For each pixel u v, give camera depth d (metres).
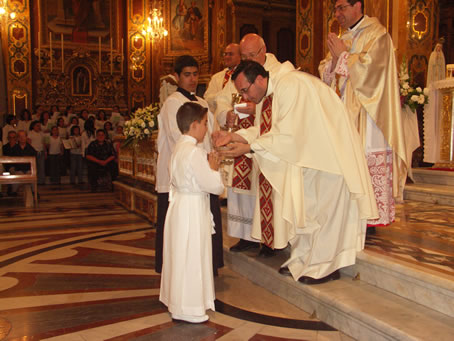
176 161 3.10
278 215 3.25
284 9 15.77
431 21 9.08
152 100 17.20
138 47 17.06
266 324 3.07
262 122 3.52
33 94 15.84
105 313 3.29
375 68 3.53
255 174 3.94
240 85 3.27
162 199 3.83
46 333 2.94
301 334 2.90
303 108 3.13
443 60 7.90
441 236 3.95
